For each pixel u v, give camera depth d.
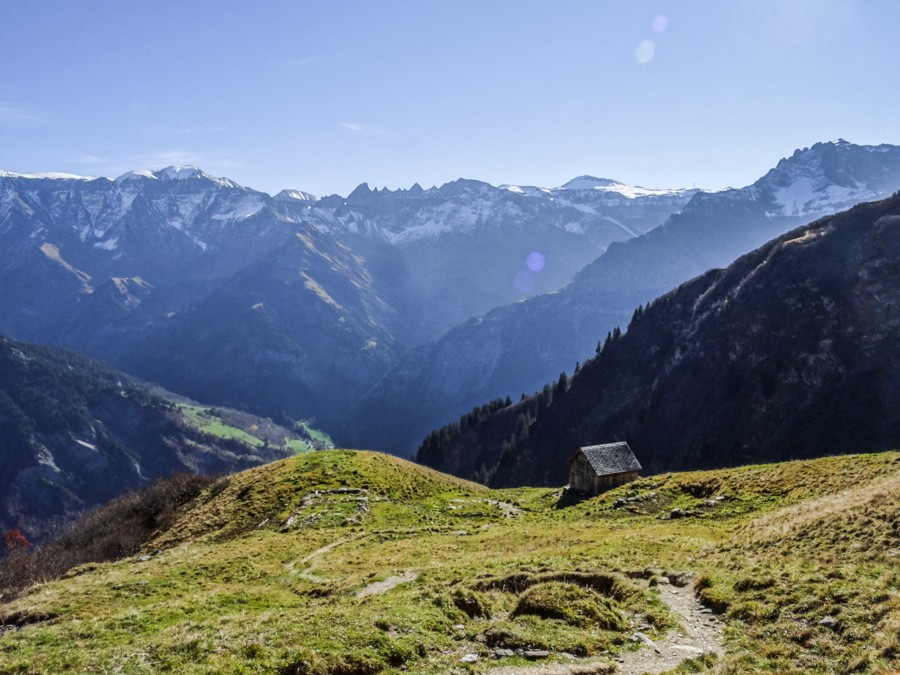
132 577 37.59
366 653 18.05
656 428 164.00
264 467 83.12
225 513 65.50
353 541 47.59
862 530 26.39
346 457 81.31
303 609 25.33
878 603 19.30
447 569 31.92
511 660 18.48
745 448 137.50
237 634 20.47
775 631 19.59
